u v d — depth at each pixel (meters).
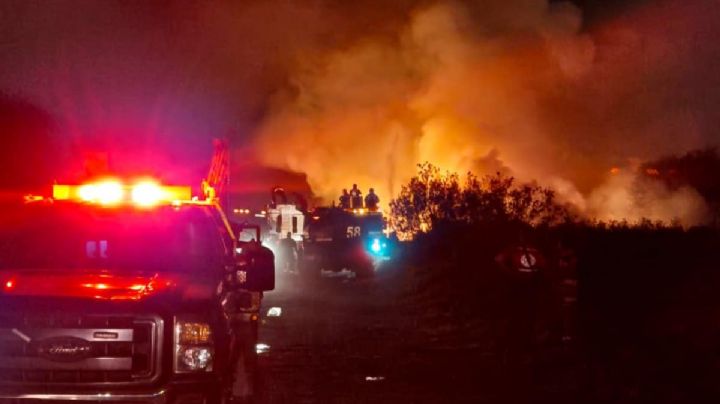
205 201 9.57
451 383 12.90
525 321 17.08
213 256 9.25
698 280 18.47
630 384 12.23
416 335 18.03
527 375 13.41
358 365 14.43
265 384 12.60
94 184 9.43
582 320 16.34
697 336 14.09
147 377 7.55
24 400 7.45
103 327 7.54
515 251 16.66
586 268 19.92
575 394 12.01
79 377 7.52
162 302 7.71
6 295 7.72
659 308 16.83
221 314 8.12
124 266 9.14
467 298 21.80
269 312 21.47
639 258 21.17
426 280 25.50
